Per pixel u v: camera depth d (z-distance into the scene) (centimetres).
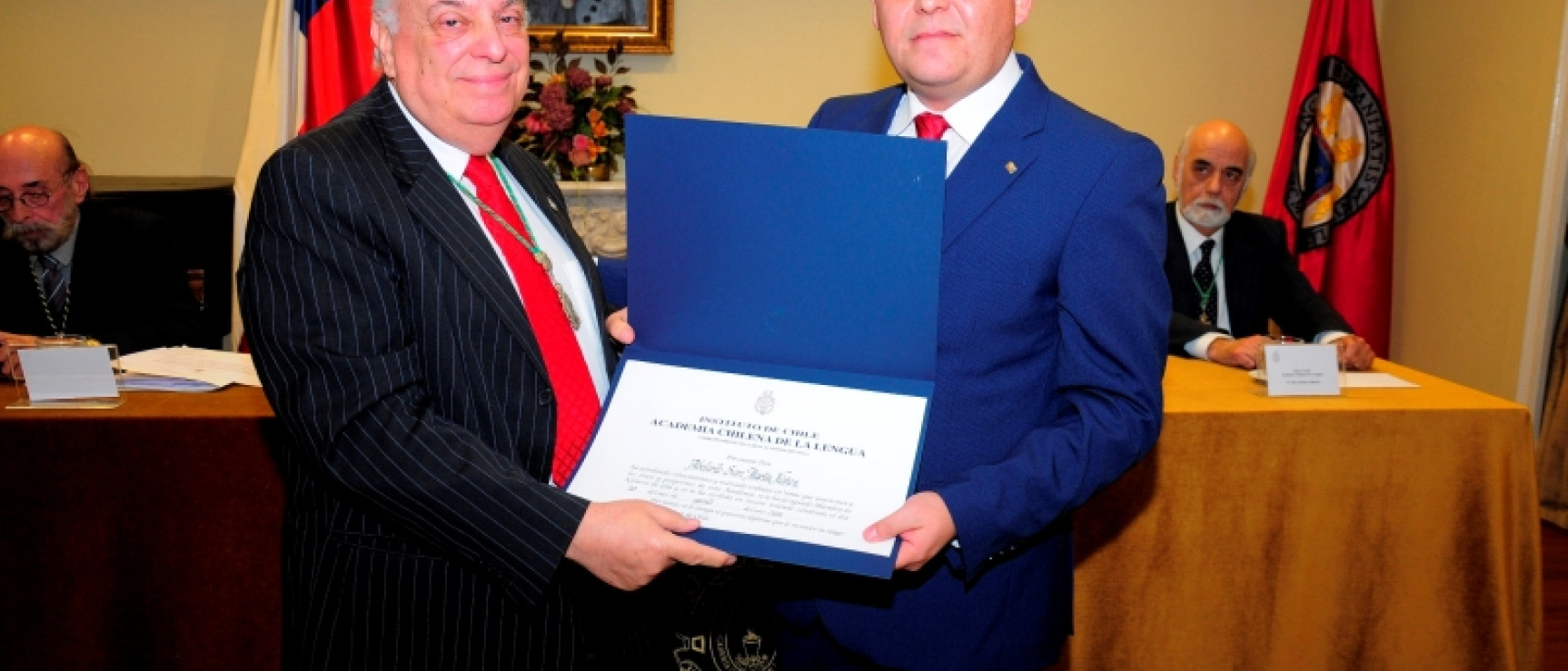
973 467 118
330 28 348
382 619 118
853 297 115
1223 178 294
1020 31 446
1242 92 454
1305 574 214
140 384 208
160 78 423
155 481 189
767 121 442
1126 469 118
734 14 435
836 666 135
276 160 111
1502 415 212
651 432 117
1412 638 217
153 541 190
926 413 114
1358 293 411
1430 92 424
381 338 111
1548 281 362
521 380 116
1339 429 211
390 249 112
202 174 430
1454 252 408
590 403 125
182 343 270
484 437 115
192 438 188
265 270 109
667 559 106
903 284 113
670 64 436
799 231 113
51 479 188
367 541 119
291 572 122
